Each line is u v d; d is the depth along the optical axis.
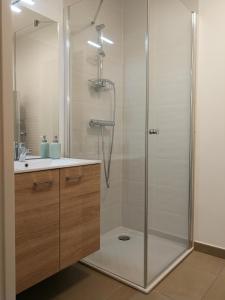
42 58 1.91
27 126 1.85
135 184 2.16
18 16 1.75
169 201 2.15
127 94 2.30
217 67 2.04
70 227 1.53
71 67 2.10
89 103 2.26
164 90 2.15
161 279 1.73
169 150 2.16
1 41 0.79
